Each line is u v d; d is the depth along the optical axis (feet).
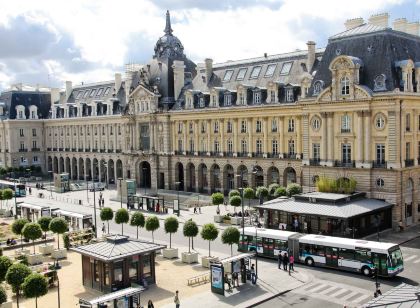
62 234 249.55
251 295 164.96
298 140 319.47
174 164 407.03
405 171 255.91
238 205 291.79
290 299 161.89
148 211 329.11
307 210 239.50
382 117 253.44
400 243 227.20
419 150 268.21
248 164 352.08
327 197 247.29
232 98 360.28
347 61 261.24
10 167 544.62
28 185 494.59
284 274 187.52
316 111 278.46
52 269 195.52
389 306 98.17
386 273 176.55
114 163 479.00
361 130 259.39
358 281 177.78
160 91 416.26
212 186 380.17
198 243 238.48
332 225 233.76
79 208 352.90
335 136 271.08
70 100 548.72
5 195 344.08
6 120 552.82
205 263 199.93
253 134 348.38
